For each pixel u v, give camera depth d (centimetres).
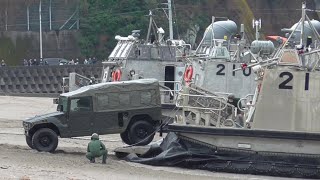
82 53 11875
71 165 3662
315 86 3769
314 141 3719
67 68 11094
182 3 10100
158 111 4297
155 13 9950
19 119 6700
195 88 4016
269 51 5416
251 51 5416
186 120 3956
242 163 3753
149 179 3412
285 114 3775
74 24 12044
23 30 12181
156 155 4000
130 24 11500
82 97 4169
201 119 3931
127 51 5897
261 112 3781
